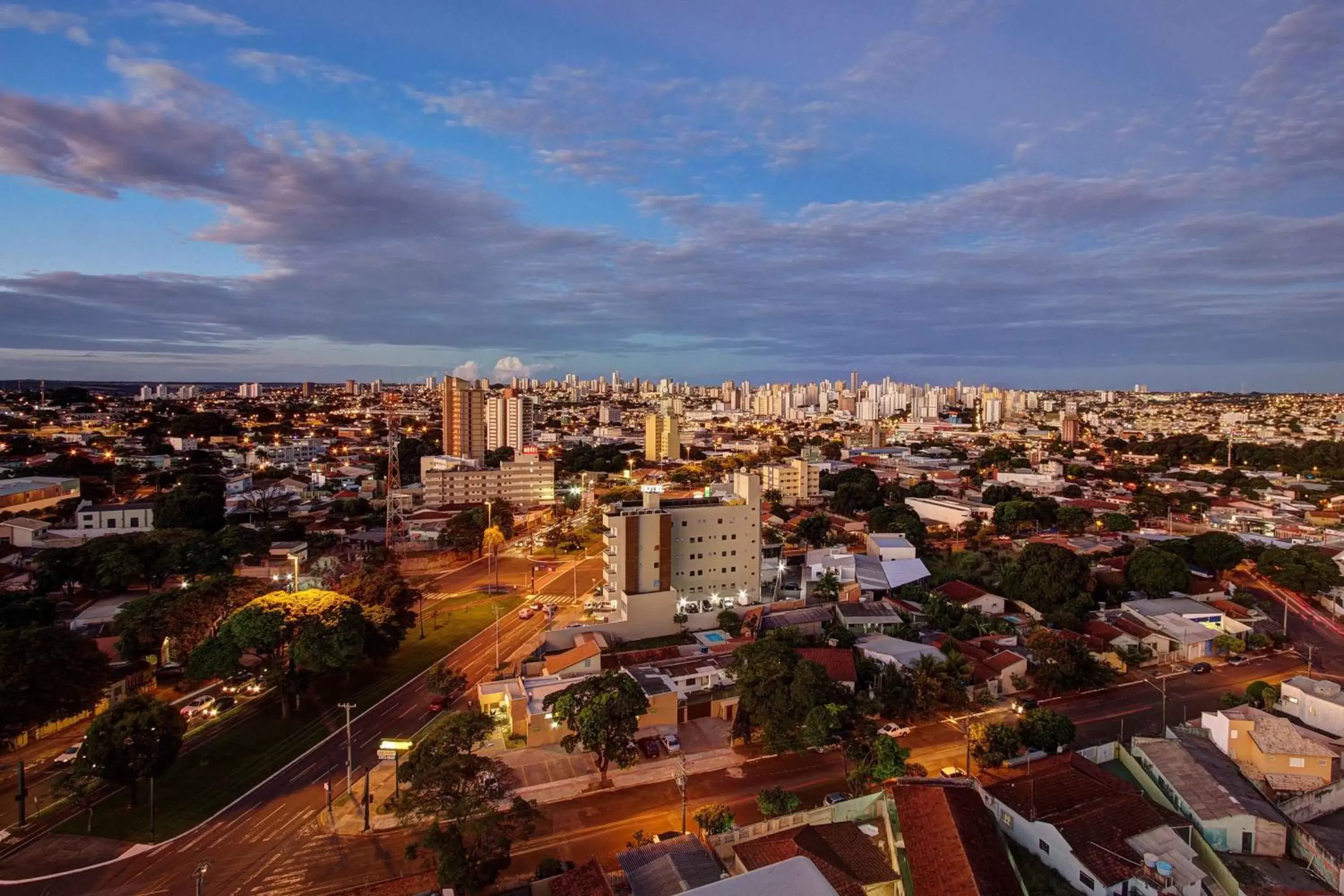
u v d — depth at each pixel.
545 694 84.06
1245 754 70.75
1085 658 92.50
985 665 92.88
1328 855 55.44
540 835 62.31
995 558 149.00
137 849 60.44
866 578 132.00
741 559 123.19
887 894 52.50
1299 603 132.38
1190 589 129.50
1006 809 60.62
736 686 84.94
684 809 61.84
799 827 60.84
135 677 90.88
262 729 81.75
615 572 117.69
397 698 90.81
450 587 143.00
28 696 71.88
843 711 74.25
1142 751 69.69
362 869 58.22
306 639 82.19
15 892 55.06
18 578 126.75
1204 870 53.94
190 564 132.12
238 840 61.75
